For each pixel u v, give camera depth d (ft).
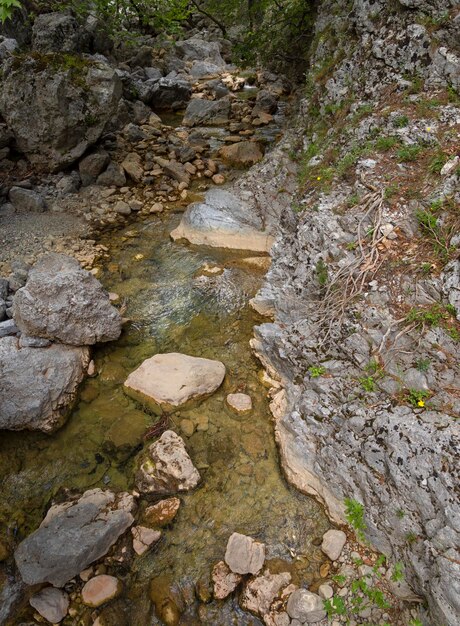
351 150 19.75
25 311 16.30
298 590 11.19
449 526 10.41
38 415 15.03
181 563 12.19
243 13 47.91
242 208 24.79
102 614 11.35
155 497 13.61
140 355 18.06
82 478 14.19
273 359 16.85
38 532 12.21
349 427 13.10
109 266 22.43
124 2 41.93
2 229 24.41
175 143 33.65
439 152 16.72
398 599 11.17
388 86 20.79
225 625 11.18
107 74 27.71
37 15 38.70
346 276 15.44
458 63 18.54
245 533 12.76
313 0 33.88
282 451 14.43
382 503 11.96
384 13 21.67
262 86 45.96
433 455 11.23
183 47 55.06
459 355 12.63
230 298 20.45
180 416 15.71
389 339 13.74
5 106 26.71
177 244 23.95
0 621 11.25
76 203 26.99
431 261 14.25
